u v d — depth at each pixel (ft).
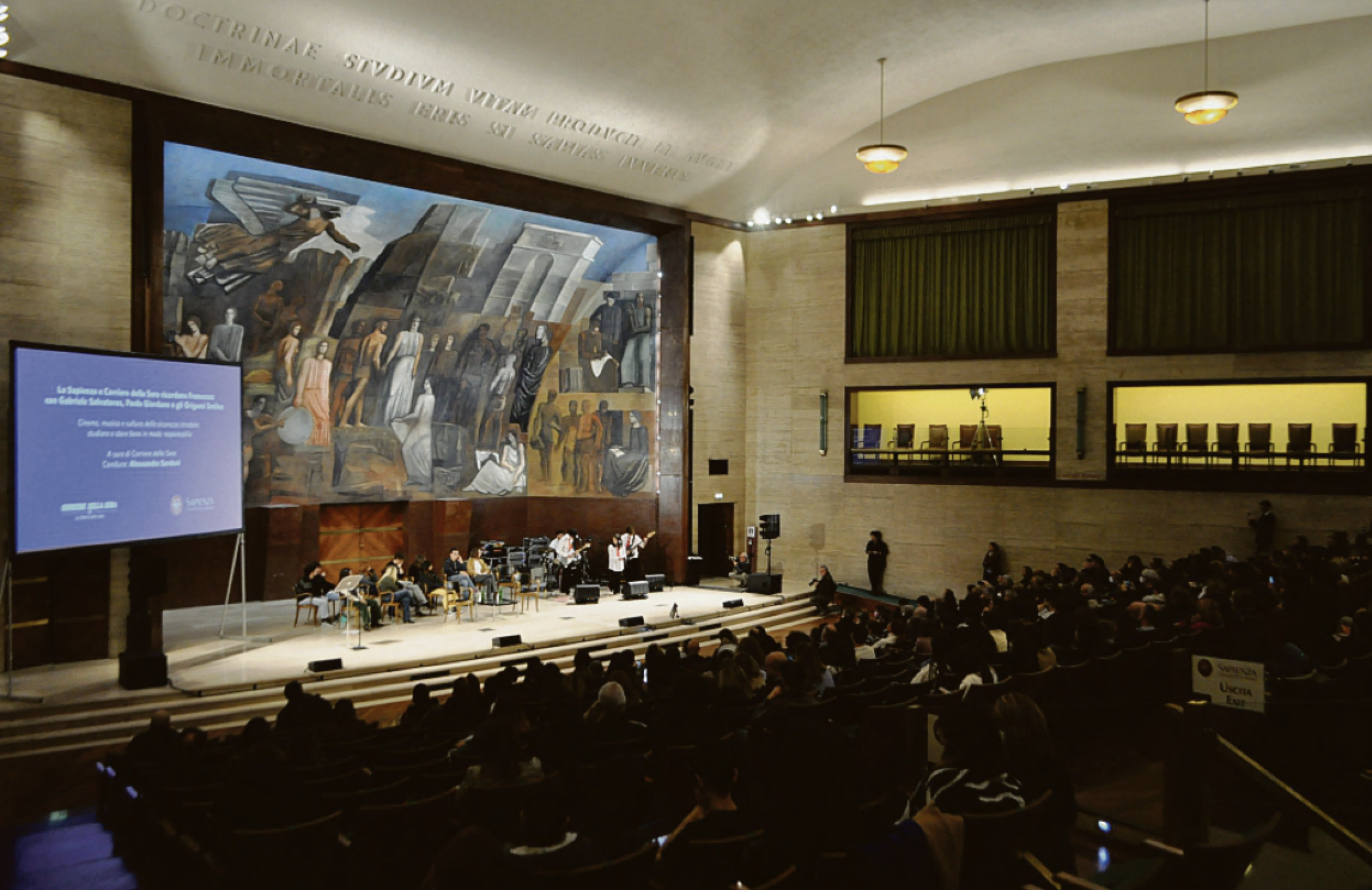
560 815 11.29
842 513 76.79
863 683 26.23
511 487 76.28
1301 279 62.59
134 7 42.63
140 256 47.11
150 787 21.24
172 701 41.14
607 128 61.05
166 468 44.73
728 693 23.80
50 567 45.11
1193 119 51.98
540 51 52.16
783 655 28.09
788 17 53.52
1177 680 21.30
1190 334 65.67
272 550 62.80
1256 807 16.65
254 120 51.03
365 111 53.06
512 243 68.54
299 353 62.75
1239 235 64.28
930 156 72.38
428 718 27.37
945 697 21.61
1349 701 19.16
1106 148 66.90
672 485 74.59
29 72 43.88
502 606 64.69
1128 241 67.36
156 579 43.80
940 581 72.64
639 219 71.72
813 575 77.77
